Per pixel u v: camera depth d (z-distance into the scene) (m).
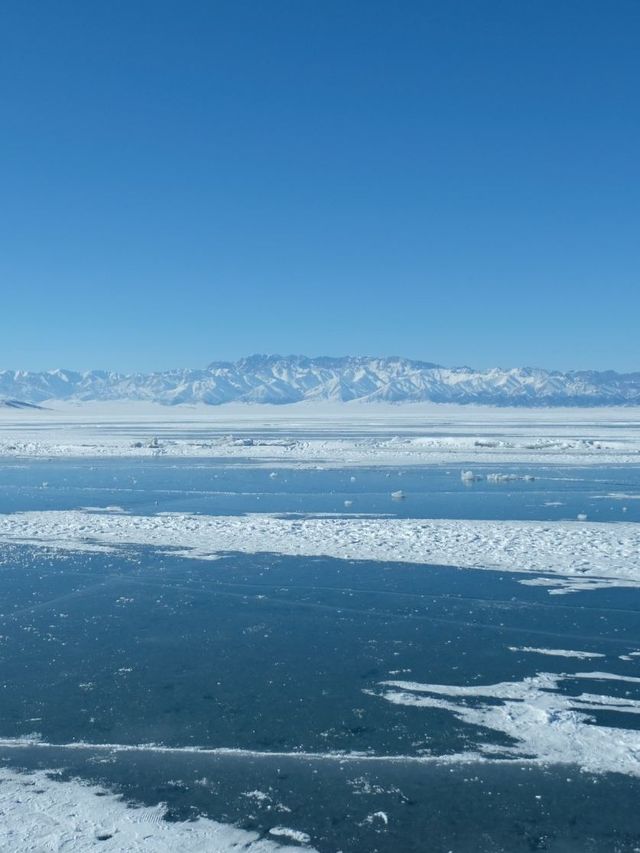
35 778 9.00
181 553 21.00
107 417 187.25
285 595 16.69
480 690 11.47
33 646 13.47
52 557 20.53
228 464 48.78
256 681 11.85
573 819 8.16
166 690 11.52
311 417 185.00
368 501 31.64
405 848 7.67
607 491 34.91
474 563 19.61
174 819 8.15
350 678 11.96
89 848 7.61
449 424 125.94
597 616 15.09
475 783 8.86
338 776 9.03
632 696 11.24
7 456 55.53
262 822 8.10
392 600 16.27
